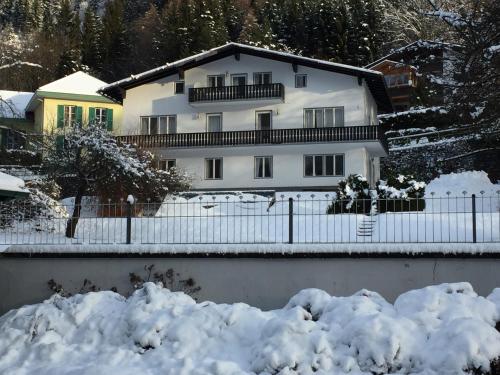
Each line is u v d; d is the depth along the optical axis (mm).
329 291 10875
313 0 73062
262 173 36500
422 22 59250
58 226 13727
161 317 9391
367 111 37062
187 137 36562
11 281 11953
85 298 10477
